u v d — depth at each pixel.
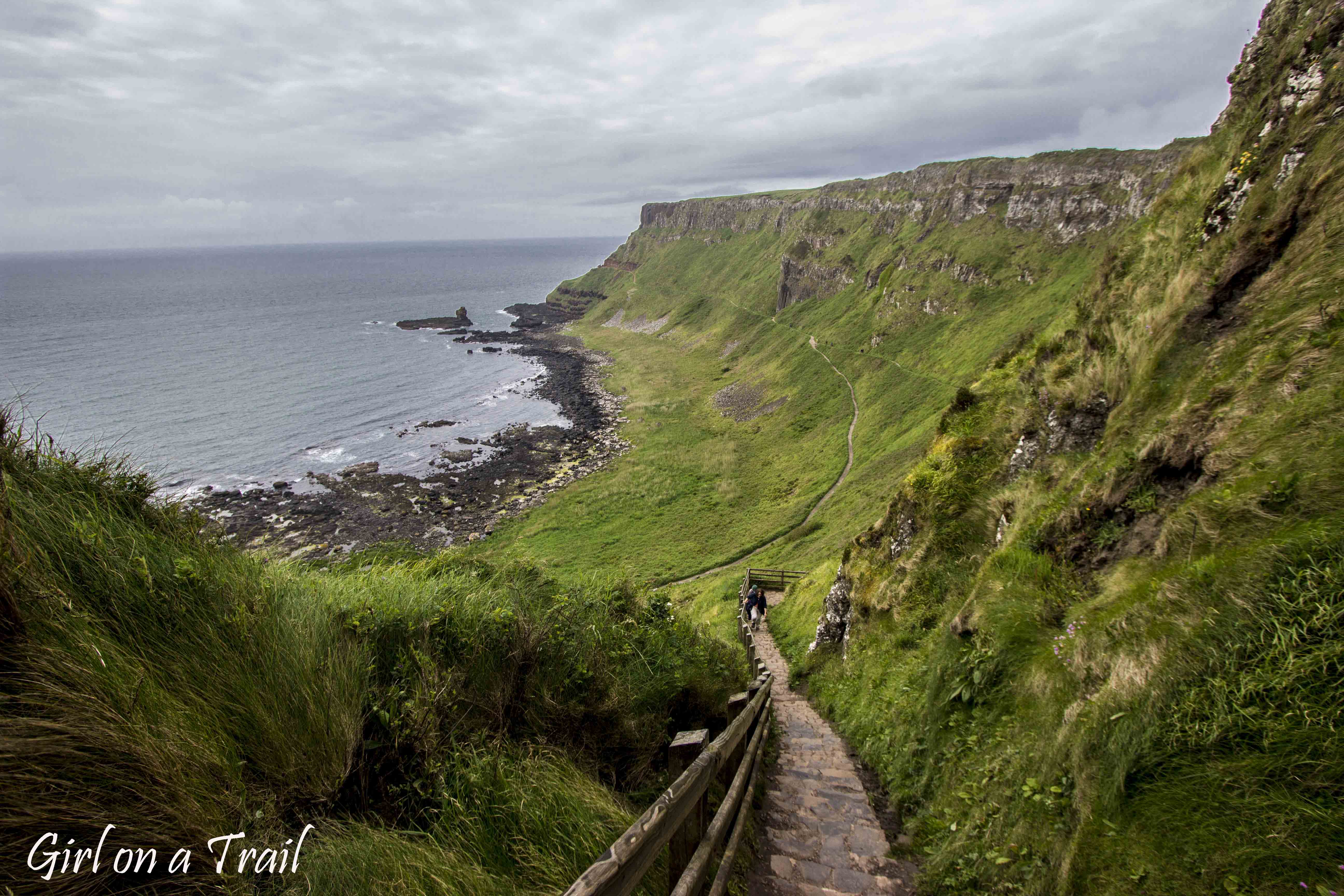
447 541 44.19
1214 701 3.11
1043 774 4.05
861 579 13.02
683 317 151.38
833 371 86.69
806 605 19.53
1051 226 84.56
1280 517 3.60
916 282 93.75
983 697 5.79
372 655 3.48
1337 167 5.51
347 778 2.82
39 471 3.13
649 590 7.90
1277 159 6.62
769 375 96.44
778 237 167.75
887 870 4.64
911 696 7.54
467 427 72.56
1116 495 5.89
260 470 56.03
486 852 2.72
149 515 3.54
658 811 2.34
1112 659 4.02
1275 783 2.67
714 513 50.03
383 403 80.44
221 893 1.98
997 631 6.05
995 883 3.81
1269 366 4.72
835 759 7.67
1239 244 6.41
